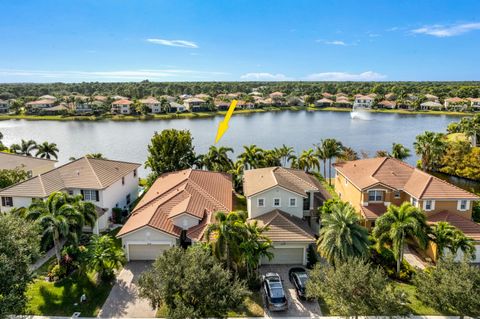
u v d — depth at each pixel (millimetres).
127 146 99375
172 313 19594
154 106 173375
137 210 38312
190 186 40250
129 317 25359
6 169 48156
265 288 27656
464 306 20969
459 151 65562
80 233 30188
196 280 20219
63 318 25125
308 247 33469
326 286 22125
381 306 20625
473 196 36750
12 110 171500
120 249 35375
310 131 126938
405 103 193875
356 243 27047
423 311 25500
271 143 105875
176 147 54688
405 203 31203
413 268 30359
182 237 34781
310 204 40000
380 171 42812
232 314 25672
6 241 22094
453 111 179625
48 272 29859
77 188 40562
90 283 29250
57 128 132875
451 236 29781
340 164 51469
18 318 24297
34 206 29719
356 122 150375
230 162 59062
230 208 38531
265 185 37750
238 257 27609
